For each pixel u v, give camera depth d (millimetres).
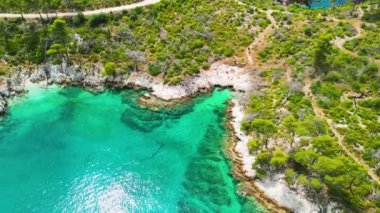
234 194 65062
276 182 65375
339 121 75000
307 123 70062
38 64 95625
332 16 114375
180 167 71250
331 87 83188
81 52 98250
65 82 93438
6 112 85125
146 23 107250
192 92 89688
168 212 62812
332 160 60250
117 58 97250
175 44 100938
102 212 63250
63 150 75625
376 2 122438
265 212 61656
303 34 103812
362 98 81250
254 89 88250
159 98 88375
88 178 69438
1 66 93125
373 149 67375
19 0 106625
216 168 70500
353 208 59531
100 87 92250
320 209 60656
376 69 86500
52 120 83438
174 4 114062
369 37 100688
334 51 94438
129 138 78500
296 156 64062
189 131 79875
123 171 70812
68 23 104062
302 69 90000
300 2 136250
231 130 78812
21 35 100125
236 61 96750
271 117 77188
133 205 64250
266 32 106688
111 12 107562
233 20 109750
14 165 72312
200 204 63812
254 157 70375
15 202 64812
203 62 96750
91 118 83938
